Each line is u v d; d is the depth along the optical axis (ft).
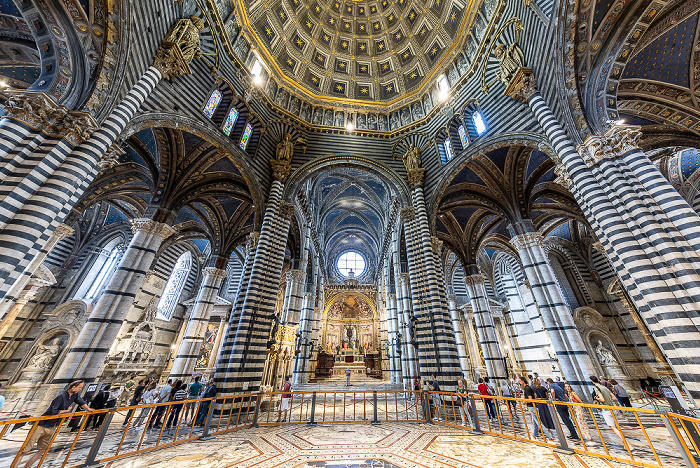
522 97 36.32
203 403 29.78
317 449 19.39
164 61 31.50
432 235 46.60
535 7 33.24
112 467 15.67
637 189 23.41
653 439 22.08
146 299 68.23
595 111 27.81
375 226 116.67
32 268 38.40
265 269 41.88
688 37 30.01
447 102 51.85
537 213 63.26
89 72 25.07
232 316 40.27
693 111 35.27
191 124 37.32
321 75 65.26
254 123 49.21
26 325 55.72
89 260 65.92
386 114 63.21
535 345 63.46
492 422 30.45
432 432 24.34
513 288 71.41
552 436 22.07
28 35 29.17
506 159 48.21
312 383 76.18
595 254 71.67
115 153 26.58
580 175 26.96
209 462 16.75
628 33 26.78
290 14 60.39
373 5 68.08
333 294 125.39
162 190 46.11
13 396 46.96
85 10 23.80
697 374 17.92
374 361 113.50
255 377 36.24
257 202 46.21
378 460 17.10
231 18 47.44
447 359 36.91
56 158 21.98
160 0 30.53
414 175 51.11
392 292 83.82
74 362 33.76
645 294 20.98
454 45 54.34
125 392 44.73
